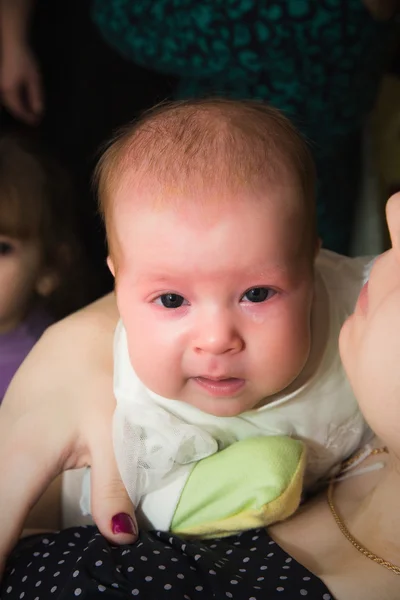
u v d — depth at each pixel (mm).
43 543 1011
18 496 1025
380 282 849
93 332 1128
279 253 921
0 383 1784
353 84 1666
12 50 2086
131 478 1007
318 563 916
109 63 2158
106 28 1815
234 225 893
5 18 2053
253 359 935
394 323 794
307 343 978
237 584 859
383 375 796
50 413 1060
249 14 1545
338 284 1118
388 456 1054
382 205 1914
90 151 2207
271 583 857
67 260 1972
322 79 1623
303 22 1533
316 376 1045
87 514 1120
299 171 972
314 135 1709
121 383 1043
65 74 2180
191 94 1744
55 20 2127
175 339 930
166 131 975
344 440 1087
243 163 922
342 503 1023
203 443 1009
